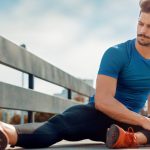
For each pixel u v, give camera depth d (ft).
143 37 9.53
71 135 9.64
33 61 16.14
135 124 9.67
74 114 9.67
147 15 9.36
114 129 9.04
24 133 8.79
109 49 9.83
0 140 7.83
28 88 16.14
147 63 9.86
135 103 10.37
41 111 16.90
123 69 9.87
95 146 10.27
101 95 9.57
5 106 13.28
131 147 9.33
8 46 13.65
